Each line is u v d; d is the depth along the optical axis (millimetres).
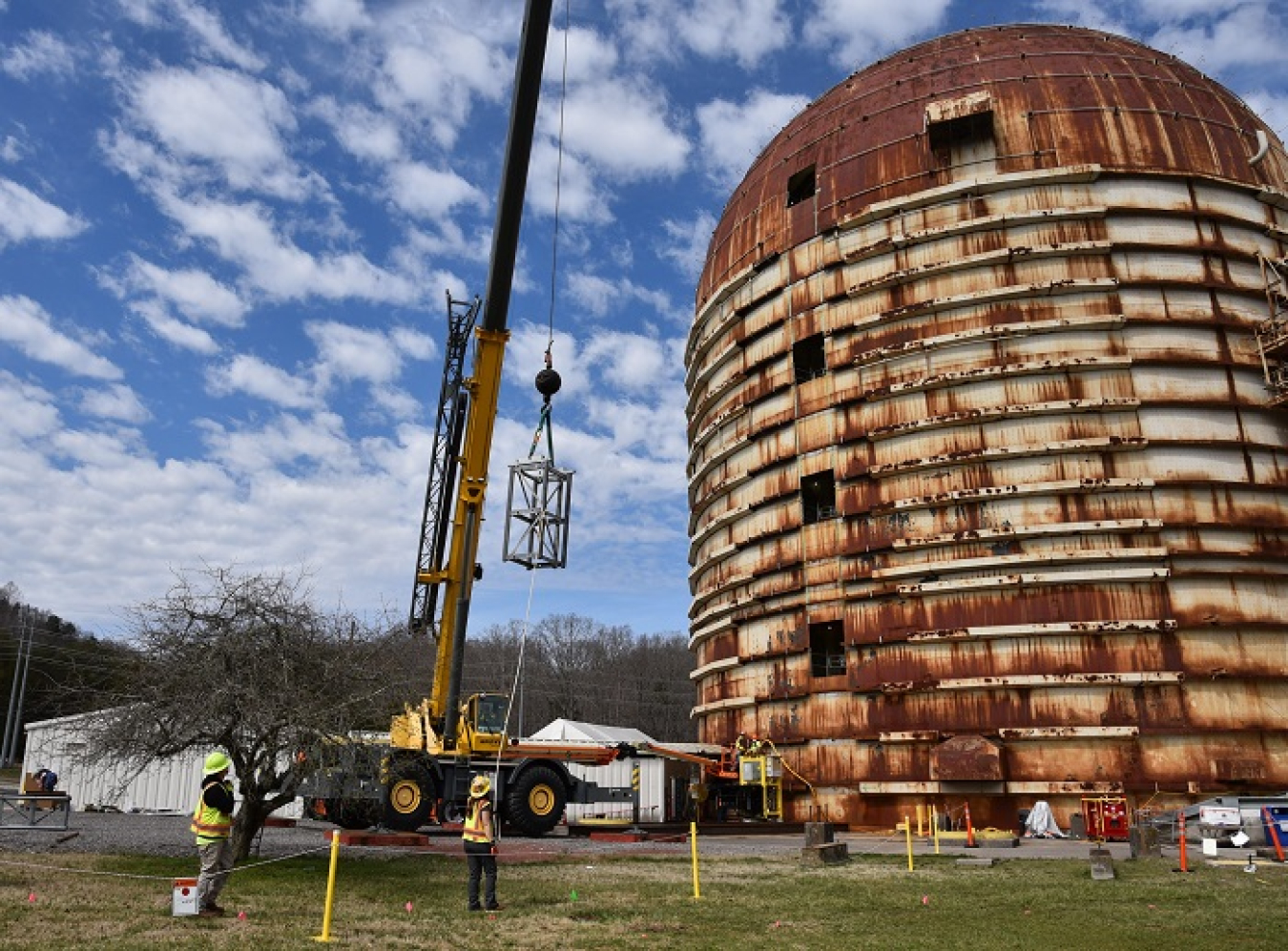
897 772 35219
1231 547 33531
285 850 23062
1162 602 33062
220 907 14148
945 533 35812
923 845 29141
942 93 41000
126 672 19344
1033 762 33156
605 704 123375
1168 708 32219
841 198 41719
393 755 25781
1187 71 41625
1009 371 35750
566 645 142750
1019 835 32344
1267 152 39062
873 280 39438
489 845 15039
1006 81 39938
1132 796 31922
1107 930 14094
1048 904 16422
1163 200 37031
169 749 18578
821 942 12695
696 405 51562
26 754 43156
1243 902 16672
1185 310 35750
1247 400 35031
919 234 38719
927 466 36594
